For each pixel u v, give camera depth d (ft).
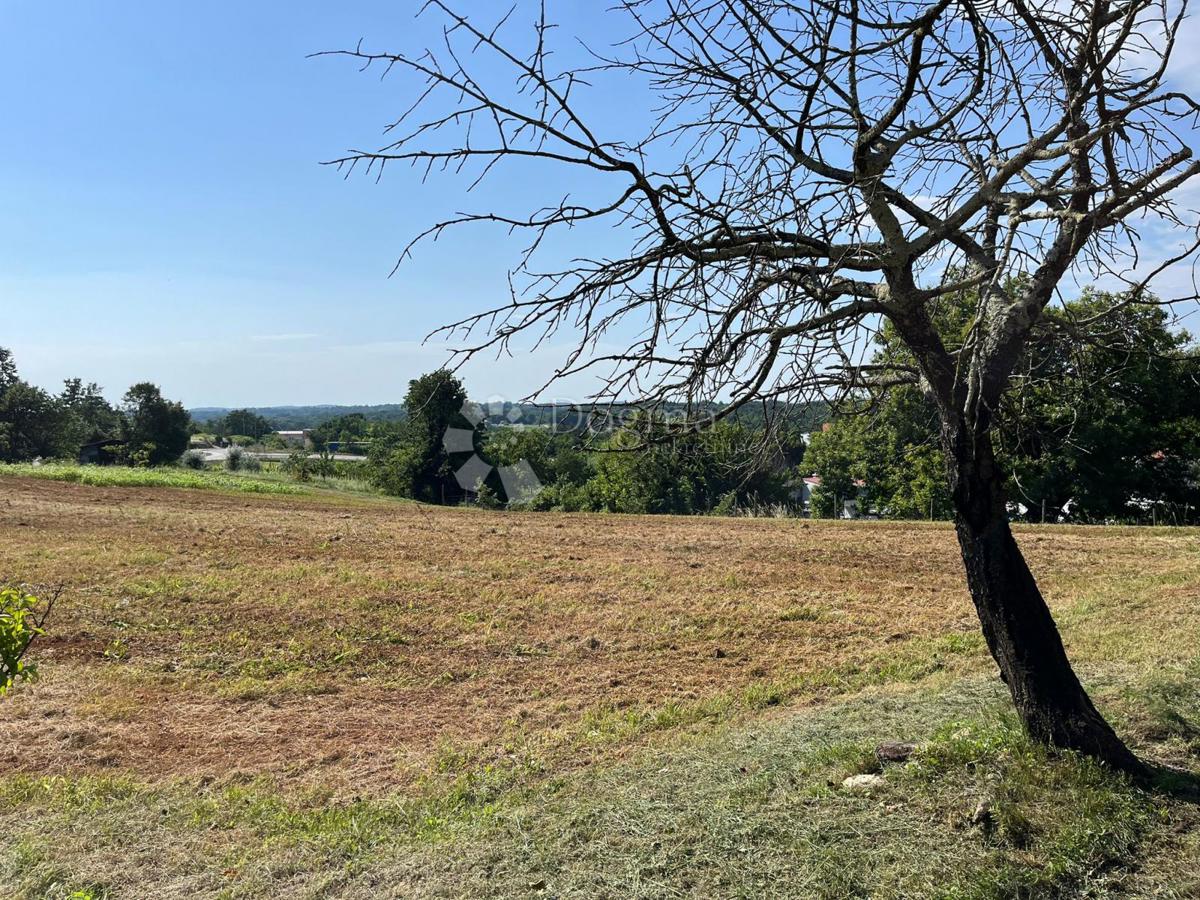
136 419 209.36
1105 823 13.80
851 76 14.44
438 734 26.12
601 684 30.27
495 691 30.01
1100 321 16.33
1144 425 71.92
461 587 43.68
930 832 14.44
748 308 13.25
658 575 46.01
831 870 13.58
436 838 17.63
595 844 15.69
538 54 11.75
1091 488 77.87
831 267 13.00
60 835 18.83
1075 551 48.42
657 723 25.91
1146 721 18.04
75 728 26.27
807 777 17.70
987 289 12.20
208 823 19.66
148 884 16.42
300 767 23.73
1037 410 19.07
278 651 34.14
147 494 80.28
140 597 40.57
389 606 40.04
